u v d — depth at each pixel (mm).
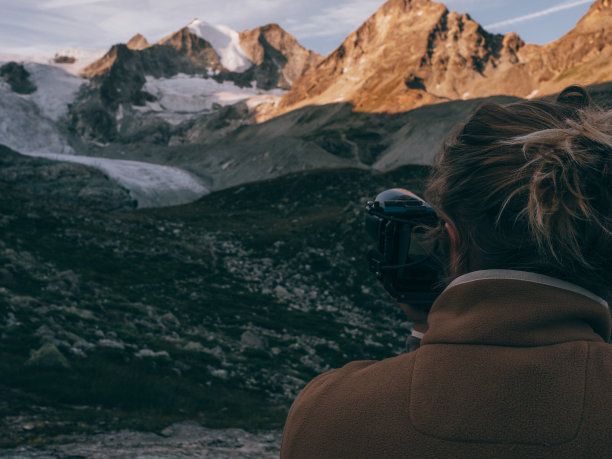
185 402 14891
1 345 16125
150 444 9805
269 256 59656
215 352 24219
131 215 69938
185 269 50125
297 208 82875
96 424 10914
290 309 44531
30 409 11203
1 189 61312
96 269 43469
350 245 62406
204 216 79625
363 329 41594
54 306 24891
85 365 15391
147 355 19859
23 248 43156
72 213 60656
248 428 13102
